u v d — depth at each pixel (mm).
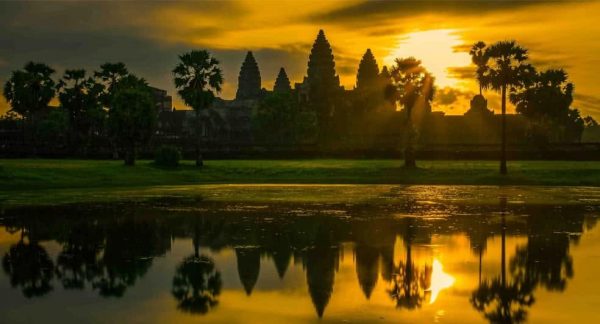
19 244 24406
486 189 50125
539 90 92625
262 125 124750
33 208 36312
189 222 29969
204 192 47188
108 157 89125
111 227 28562
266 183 57781
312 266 20141
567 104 95750
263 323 14164
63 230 27828
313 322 14211
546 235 26000
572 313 14852
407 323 14094
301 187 52531
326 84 139125
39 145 97188
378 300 16078
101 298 16359
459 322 14188
